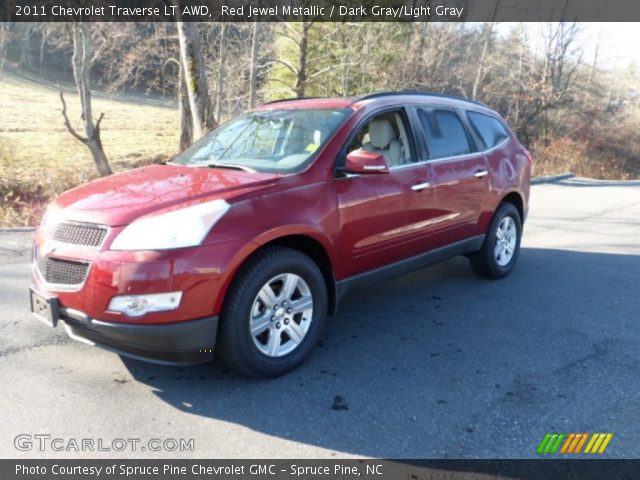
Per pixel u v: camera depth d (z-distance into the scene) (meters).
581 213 10.33
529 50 26.25
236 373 3.60
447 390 3.41
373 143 4.30
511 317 4.68
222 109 21.11
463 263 6.46
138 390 3.37
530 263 6.54
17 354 3.81
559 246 7.50
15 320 4.43
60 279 3.24
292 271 3.53
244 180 3.62
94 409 3.15
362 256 4.07
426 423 3.05
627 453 2.80
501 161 5.58
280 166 3.88
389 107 4.50
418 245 4.60
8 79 51.81
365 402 3.26
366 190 4.01
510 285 5.60
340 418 3.10
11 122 30.70
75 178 15.32
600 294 5.34
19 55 59.62
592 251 7.20
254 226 3.29
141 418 3.07
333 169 3.87
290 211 3.50
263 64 19.73
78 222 3.24
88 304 3.08
